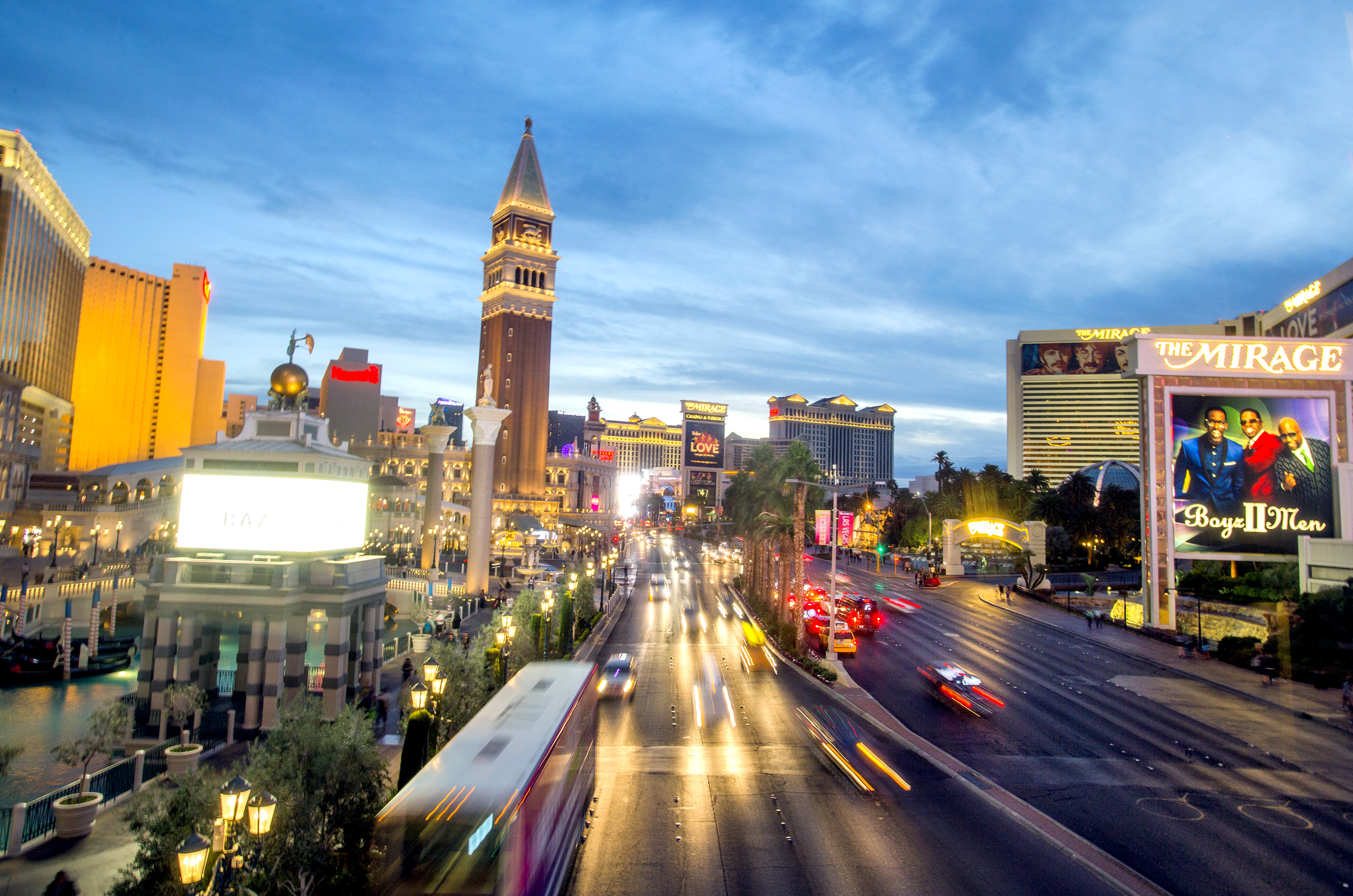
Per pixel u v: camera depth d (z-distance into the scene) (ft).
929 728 107.96
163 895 44.27
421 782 44.16
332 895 49.78
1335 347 208.33
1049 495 379.76
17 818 63.46
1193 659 169.07
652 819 72.54
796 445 173.58
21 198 459.73
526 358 514.27
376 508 365.40
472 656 86.99
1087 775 88.79
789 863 63.36
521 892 42.37
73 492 328.49
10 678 133.90
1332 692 137.08
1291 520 205.05
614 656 151.02
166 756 82.28
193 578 105.09
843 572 372.38
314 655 155.53
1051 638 196.44
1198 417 210.59
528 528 434.71
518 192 520.42
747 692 126.52
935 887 59.57
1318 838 71.56
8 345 451.12
